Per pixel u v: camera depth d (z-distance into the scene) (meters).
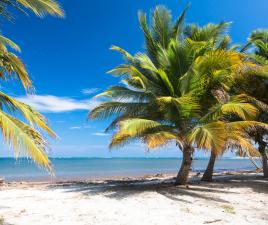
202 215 9.39
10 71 8.91
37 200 12.03
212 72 14.66
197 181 18.22
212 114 14.02
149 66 14.88
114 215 9.39
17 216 9.28
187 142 14.07
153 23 16.92
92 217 9.15
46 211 9.96
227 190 14.34
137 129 12.82
